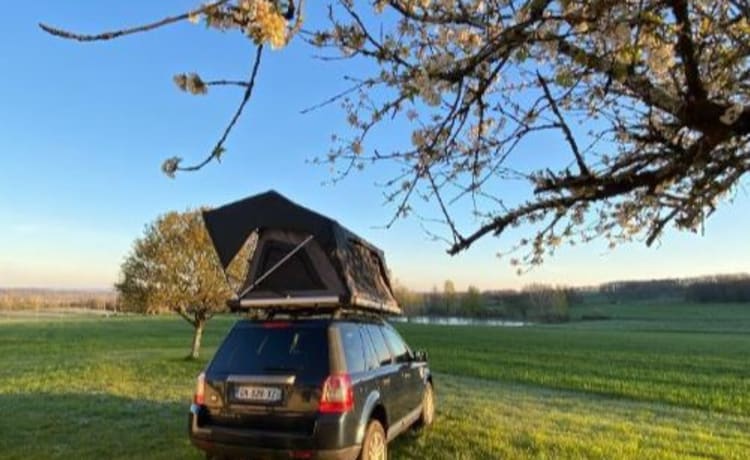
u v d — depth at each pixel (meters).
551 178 2.38
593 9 1.74
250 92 1.64
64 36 1.35
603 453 6.88
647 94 2.05
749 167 2.32
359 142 2.85
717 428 9.31
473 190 2.77
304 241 6.13
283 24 1.42
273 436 5.10
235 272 10.30
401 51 2.32
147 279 15.83
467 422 8.44
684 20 1.78
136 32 1.39
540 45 1.92
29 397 10.00
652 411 11.13
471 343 32.09
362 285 6.56
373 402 5.65
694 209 2.58
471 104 2.25
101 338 29.30
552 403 11.41
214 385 5.47
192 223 16.06
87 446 6.73
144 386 11.44
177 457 6.31
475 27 2.24
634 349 29.39
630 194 2.92
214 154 1.69
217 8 1.40
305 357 5.36
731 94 2.16
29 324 43.19
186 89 1.62
